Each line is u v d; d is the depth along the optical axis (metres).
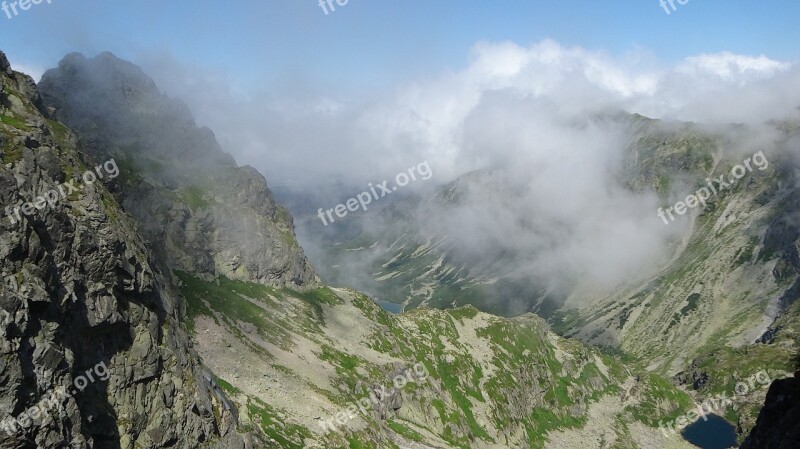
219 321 155.50
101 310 62.72
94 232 66.25
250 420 96.19
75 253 61.84
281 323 183.00
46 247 57.53
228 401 90.00
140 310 71.44
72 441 51.44
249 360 136.88
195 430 71.50
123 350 66.62
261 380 126.44
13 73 90.88
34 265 53.41
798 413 64.88
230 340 144.25
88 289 62.12
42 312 53.06
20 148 62.31
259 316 177.25
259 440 89.31
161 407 68.00
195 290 170.62
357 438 117.94
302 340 175.12
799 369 73.56
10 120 68.44
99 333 63.19
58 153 72.56
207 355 127.50
